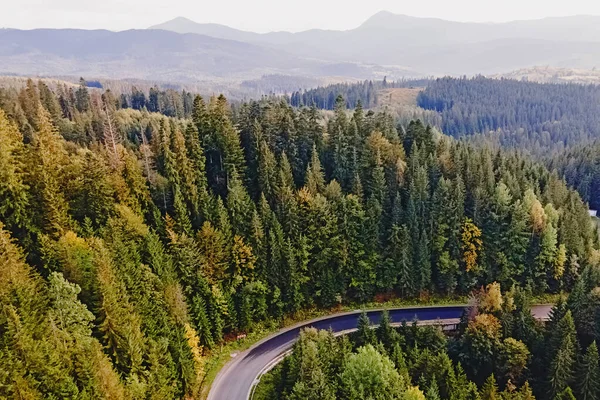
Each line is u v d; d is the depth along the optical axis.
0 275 49.91
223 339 81.69
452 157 109.25
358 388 61.41
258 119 104.81
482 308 78.75
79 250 60.84
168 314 67.06
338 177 101.94
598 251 97.25
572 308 76.12
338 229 94.00
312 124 108.25
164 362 59.59
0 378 40.59
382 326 78.19
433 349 76.81
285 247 88.81
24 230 64.19
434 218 98.00
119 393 48.28
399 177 101.81
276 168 96.44
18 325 44.53
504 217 98.31
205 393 68.69
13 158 65.62
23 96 110.44
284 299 89.50
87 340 50.53
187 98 198.62
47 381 44.06
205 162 96.50
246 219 88.38
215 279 82.38
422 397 60.03
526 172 121.81
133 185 79.62
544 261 97.31
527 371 70.94
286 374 70.25
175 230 80.94
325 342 70.44
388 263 96.44
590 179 173.38
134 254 66.81
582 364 66.38
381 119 115.81
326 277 92.69
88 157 74.38
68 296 52.50
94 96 159.88
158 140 94.44
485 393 65.31
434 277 99.06
